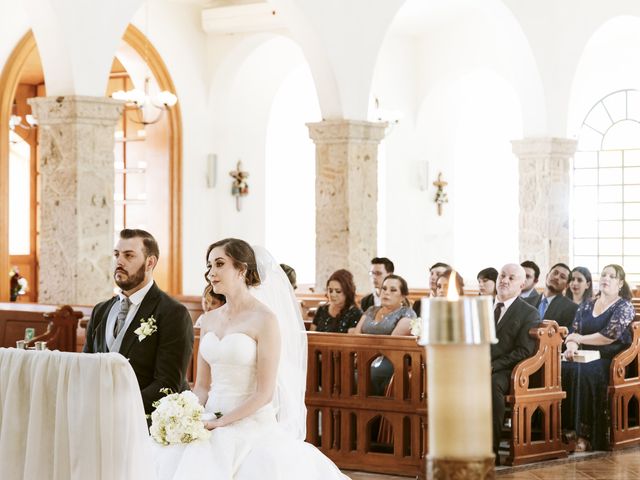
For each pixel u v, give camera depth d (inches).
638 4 628.1
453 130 779.4
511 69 702.5
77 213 430.3
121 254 218.1
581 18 625.9
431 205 772.0
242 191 676.7
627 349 364.2
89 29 432.8
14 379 178.2
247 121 682.8
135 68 633.0
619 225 774.5
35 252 748.0
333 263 529.0
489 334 59.8
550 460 338.6
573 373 362.3
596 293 390.3
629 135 765.9
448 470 58.9
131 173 653.3
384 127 540.1
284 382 231.9
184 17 642.8
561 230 633.0
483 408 59.6
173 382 213.9
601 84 768.9
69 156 431.5
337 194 526.0
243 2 639.1
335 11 514.3
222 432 206.2
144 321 215.6
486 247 793.6
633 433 367.6
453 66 737.0
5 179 589.6
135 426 173.9
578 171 784.3
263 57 665.0
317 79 523.8
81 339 390.9
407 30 738.8
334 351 332.8
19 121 704.4
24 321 427.8
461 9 697.0
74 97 427.8
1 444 179.2
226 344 212.4
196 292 657.6
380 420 335.6
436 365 59.8
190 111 650.2
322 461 215.0
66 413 174.2
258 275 220.2
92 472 172.4
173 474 201.3
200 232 658.8
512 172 796.0
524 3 603.2
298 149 754.8
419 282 767.1
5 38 583.8
